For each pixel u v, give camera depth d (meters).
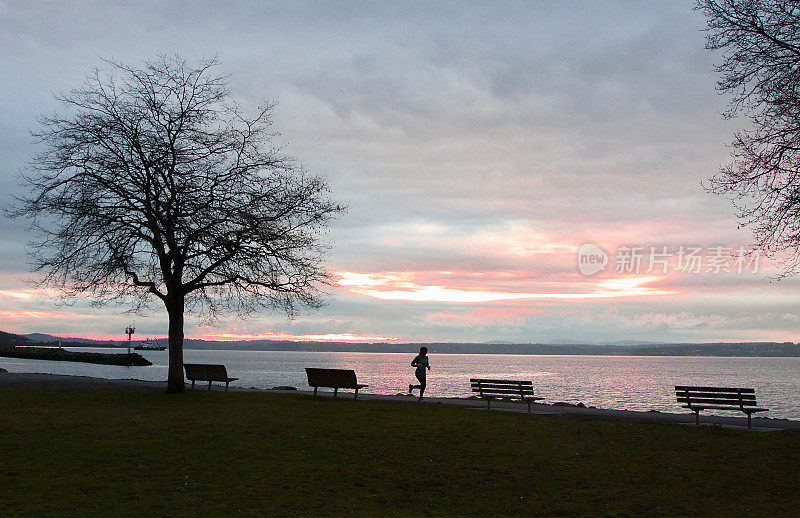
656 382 85.62
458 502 9.98
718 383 85.31
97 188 23.39
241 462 12.23
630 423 18.27
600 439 15.42
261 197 24.08
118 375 58.88
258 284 24.53
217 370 27.45
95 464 11.64
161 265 24.22
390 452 13.54
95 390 25.80
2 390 24.86
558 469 12.22
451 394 49.38
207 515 8.76
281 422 17.28
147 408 19.88
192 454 12.77
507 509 9.59
